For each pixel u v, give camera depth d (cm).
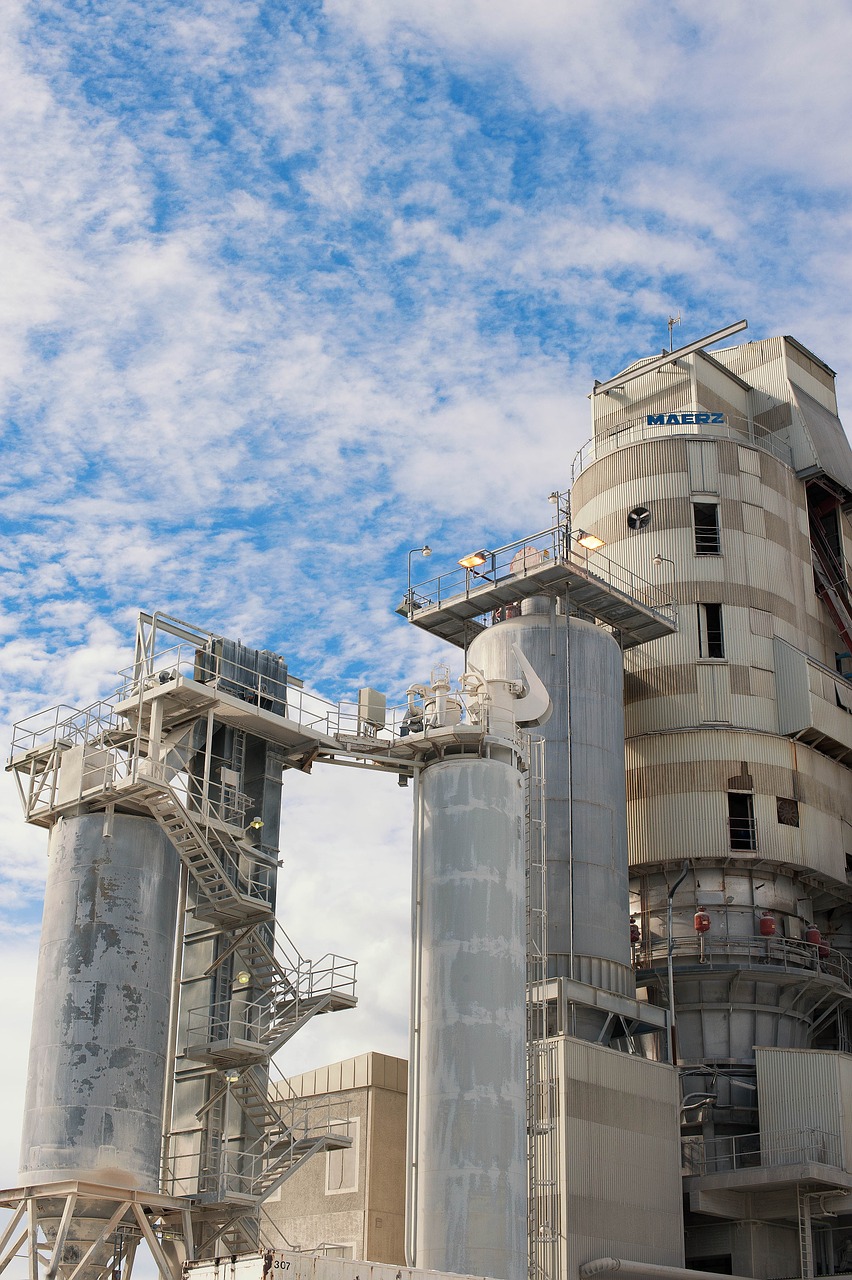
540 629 5803
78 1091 3944
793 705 6319
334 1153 5409
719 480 6631
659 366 7125
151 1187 3981
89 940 4088
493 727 4747
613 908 5469
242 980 4409
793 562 6762
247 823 4578
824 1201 5203
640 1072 5166
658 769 6191
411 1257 4166
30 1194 3853
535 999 5022
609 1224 4778
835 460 7138
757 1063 5488
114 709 4397
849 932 6606
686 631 6359
